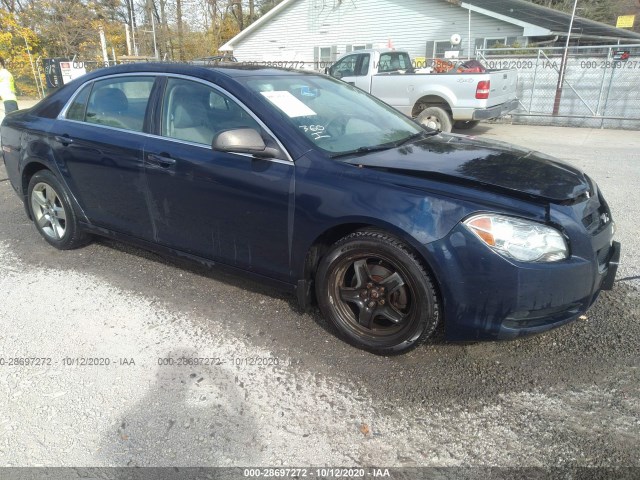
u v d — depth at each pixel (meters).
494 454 2.29
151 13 36.69
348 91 4.11
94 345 3.14
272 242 3.19
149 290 3.85
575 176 3.04
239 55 27.05
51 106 4.43
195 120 3.47
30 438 2.41
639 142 10.95
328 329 3.31
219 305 3.62
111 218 4.07
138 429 2.46
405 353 2.96
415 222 2.65
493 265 2.57
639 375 2.82
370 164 2.94
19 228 5.21
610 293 3.76
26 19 25.38
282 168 3.06
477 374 2.84
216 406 2.61
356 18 23.27
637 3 31.67
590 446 2.32
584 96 14.04
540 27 18.89
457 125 13.27
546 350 3.06
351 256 2.94
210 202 3.36
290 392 2.71
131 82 3.86
